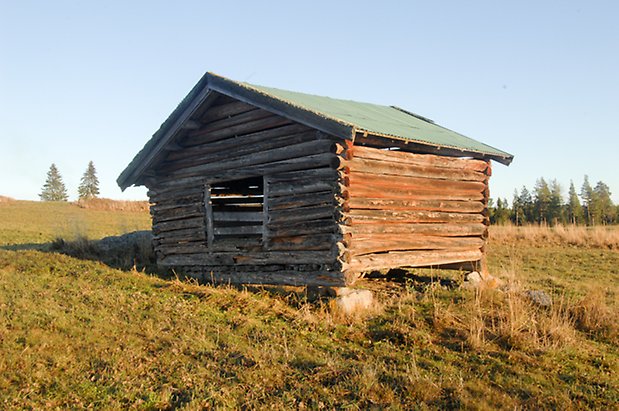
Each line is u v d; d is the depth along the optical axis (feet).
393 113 49.70
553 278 44.65
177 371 20.31
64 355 21.26
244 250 37.19
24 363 20.29
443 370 21.25
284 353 22.54
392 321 27.71
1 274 36.37
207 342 23.57
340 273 31.22
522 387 19.72
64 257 43.45
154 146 40.88
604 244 77.05
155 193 44.09
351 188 31.94
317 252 32.53
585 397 19.25
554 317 26.66
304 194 33.35
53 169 332.60
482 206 42.60
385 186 34.09
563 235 83.05
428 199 37.40
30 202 157.28
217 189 48.93
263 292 33.71
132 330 24.88
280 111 32.60
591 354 24.07
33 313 26.43
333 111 35.40
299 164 33.65
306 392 18.76
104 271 39.01
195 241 41.04
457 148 37.65
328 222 31.91
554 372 21.57
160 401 17.72
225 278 38.60
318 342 24.48
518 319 25.91
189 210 41.24
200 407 17.19
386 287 38.60
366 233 32.78
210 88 36.58
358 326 27.09
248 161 36.91
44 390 18.48
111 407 17.24
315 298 31.55
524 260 63.41
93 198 158.40
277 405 17.65
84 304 29.01
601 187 233.14
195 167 40.73
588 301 30.04
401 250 35.65
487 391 19.17
